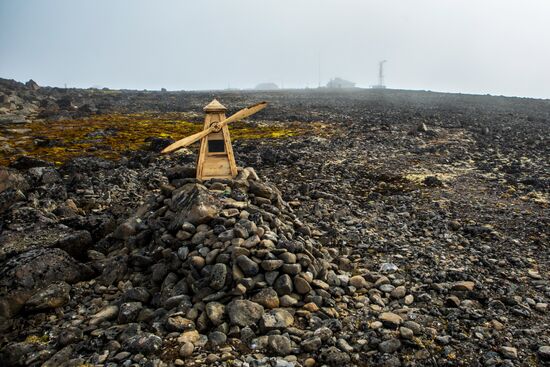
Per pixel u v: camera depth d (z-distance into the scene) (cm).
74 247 1211
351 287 1015
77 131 4688
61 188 1914
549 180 2059
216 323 810
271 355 742
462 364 738
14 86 10300
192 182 1257
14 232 1376
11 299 917
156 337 756
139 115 6662
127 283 1051
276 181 2208
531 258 1233
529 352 774
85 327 874
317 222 1538
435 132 3669
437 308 937
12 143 3819
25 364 763
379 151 3011
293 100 8612
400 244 1355
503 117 5009
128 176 2281
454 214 1652
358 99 8838
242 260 904
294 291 924
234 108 6738
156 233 1120
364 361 744
